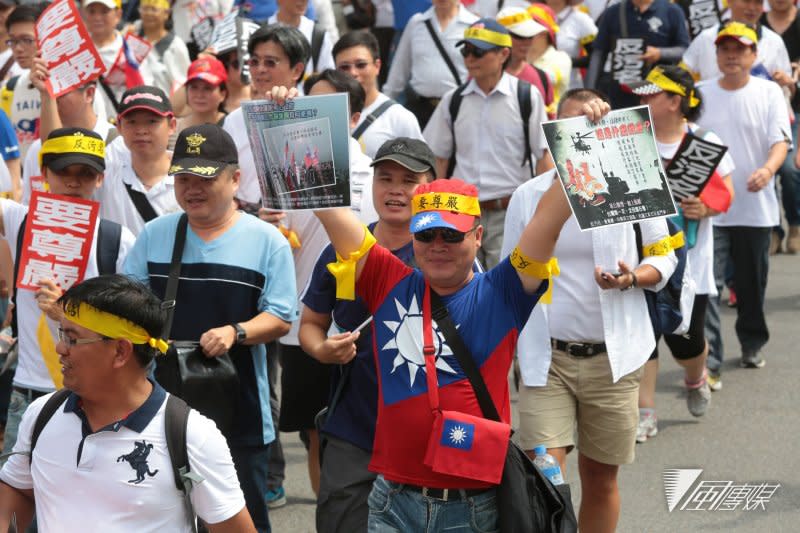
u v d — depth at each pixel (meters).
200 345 5.63
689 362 8.67
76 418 3.96
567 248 6.16
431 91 11.59
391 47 14.29
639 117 4.34
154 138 6.93
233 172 5.86
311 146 4.63
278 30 7.86
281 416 6.99
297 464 8.34
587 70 13.49
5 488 4.18
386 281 4.63
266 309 5.84
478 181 9.73
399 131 8.38
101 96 10.20
